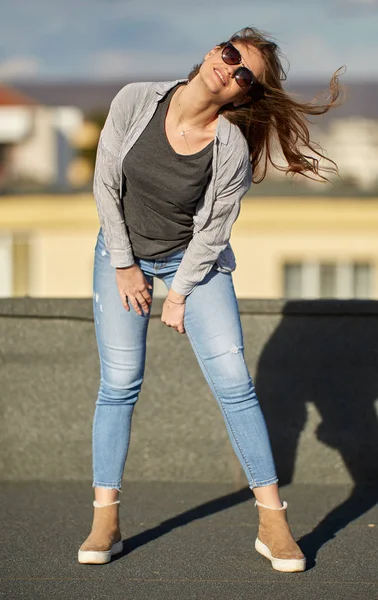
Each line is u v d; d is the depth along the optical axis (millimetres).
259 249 23234
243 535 5227
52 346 6309
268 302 6207
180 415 6281
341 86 4477
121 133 4340
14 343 6324
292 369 6238
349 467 6242
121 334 4625
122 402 4719
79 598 4285
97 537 4730
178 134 4254
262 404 6258
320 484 6258
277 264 23172
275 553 4613
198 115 4230
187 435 6281
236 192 4375
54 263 23641
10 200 23578
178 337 6254
